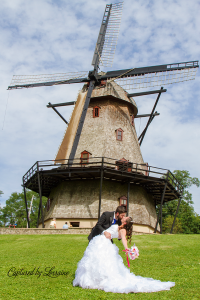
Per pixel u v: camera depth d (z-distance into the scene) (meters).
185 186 51.19
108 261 6.67
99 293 6.12
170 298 5.77
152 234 22.78
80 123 27.55
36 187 31.48
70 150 27.95
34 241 17.73
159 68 30.09
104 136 29.19
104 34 33.62
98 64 31.75
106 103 31.08
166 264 10.69
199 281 7.38
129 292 6.18
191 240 17.95
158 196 32.38
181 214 52.19
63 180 28.72
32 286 6.89
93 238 7.08
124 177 26.66
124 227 7.06
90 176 27.05
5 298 5.84
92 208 26.53
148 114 34.44
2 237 20.05
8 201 69.25
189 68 29.91
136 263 10.98
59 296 5.95
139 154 31.33
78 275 6.88
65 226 24.25
